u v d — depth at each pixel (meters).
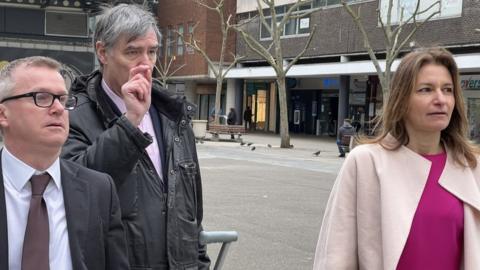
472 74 26.50
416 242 2.50
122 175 2.40
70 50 28.45
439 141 2.75
